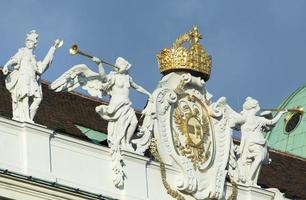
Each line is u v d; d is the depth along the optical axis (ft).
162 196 203.72
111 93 202.59
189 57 208.13
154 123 204.74
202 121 208.64
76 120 216.95
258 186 212.02
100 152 200.34
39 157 195.52
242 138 212.23
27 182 193.06
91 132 213.05
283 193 219.20
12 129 194.59
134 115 202.39
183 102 207.82
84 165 198.80
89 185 198.59
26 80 195.83
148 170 203.21
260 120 213.46
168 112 206.18
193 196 206.18
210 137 208.85
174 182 205.05
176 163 205.46
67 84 200.03
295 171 235.61
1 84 211.00
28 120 195.72
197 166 206.59
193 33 209.77
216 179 207.51
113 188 200.34
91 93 201.46
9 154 193.67
